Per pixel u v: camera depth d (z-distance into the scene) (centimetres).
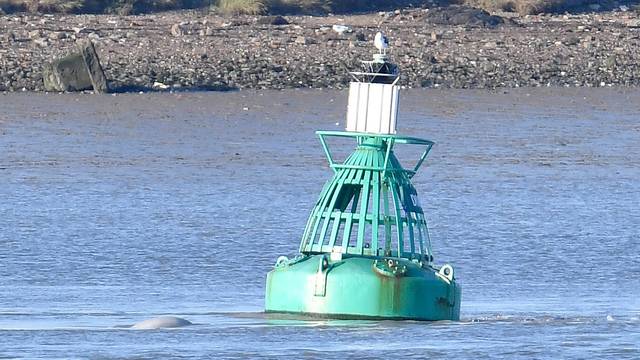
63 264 10188
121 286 9331
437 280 7431
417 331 7044
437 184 14462
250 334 6950
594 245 11331
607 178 15112
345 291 7350
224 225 12031
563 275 10031
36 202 13062
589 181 14875
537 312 8081
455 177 14950
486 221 12431
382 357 6431
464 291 9256
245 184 14275
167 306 8344
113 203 13075
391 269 7369
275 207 13000
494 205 13300
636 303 8625
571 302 8669
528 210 13088
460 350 6581
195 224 12044
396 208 7519
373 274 7356
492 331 7094
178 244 11100
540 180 14850
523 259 10688
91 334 7038
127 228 11788
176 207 12900
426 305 7394
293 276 7456
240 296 8888
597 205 13438
